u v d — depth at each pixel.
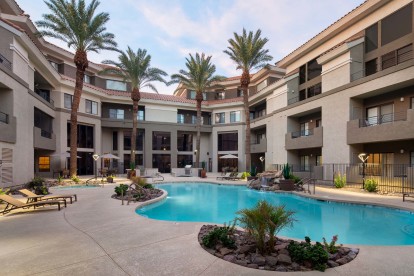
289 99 26.30
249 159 27.02
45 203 9.11
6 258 4.68
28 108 18.41
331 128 20.14
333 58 20.27
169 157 36.28
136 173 27.56
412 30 15.93
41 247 5.28
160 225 7.10
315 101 22.00
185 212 11.47
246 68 26.86
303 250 4.51
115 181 22.23
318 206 12.36
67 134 26.98
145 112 34.62
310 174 21.91
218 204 13.30
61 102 25.88
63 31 20.50
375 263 4.56
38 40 24.05
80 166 28.91
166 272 4.12
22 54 17.36
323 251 4.46
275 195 15.99
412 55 15.96
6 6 19.58
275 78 33.25
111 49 23.09
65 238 5.90
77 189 16.17
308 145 22.61
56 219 7.83
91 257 4.74
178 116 37.41
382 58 17.83
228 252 4.87
